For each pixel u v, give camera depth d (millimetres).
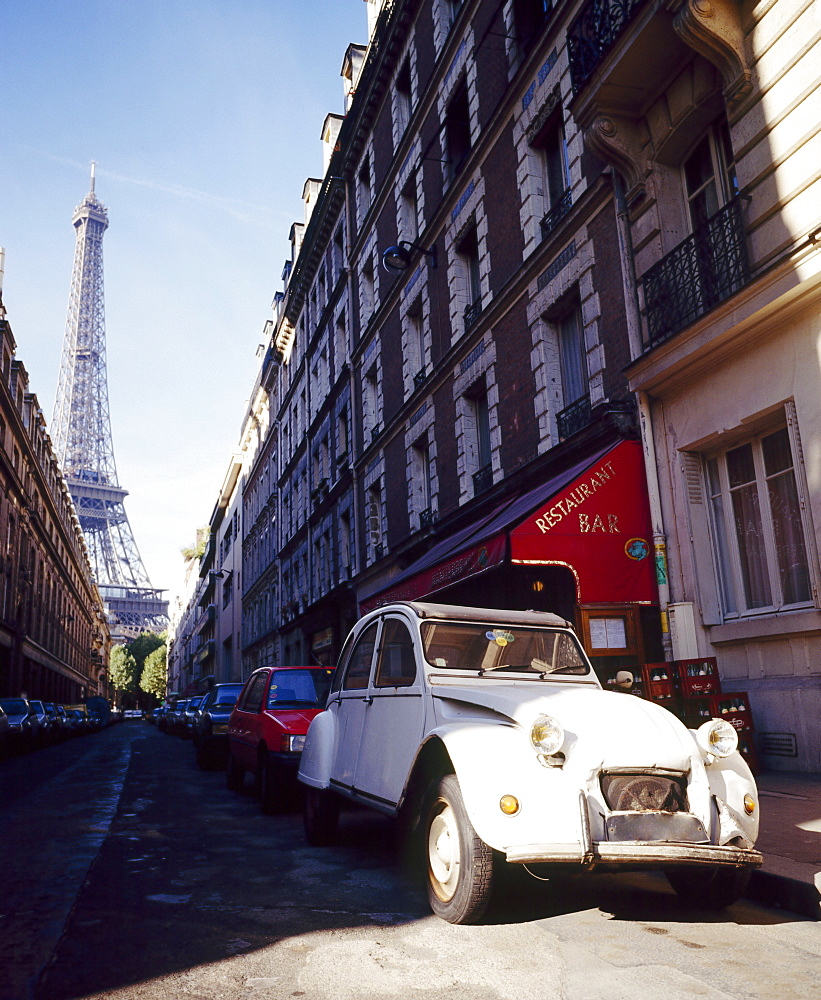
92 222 177250
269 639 41844
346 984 3387
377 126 23609
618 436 10734
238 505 57906
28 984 3412
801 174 7969
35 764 17719
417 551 18531
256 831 7605
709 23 8578
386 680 5809
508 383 14391
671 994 3227
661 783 4230
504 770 4094
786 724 8055
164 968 3615
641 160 10656
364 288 24609
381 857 6211
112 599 167625
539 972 3496
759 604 8977
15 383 39344
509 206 14609
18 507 40781
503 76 15016
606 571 9719
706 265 9250
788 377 8094
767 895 4582
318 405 31141
